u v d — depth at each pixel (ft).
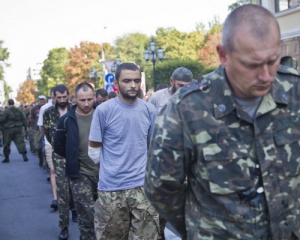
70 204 18.98
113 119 11.64
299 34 42.24
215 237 5.98
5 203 24.43
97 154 11.94
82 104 13.98
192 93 5.97
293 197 5.99
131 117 11.69
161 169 6.13
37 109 37.24
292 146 5.91
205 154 5.83
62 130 14.25
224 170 5.81
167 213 6.62
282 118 5.91
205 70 108.06
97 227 12.00
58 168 17.46
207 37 149.28
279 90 5.93
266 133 5.82
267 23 5.27
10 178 32.81
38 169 36.73
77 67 179.42
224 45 5.54
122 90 11.62
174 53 152.05
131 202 11.61
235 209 5.81
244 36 5.24
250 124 5.80
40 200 24.71
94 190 14.53
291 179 5.94
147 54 68.74
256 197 5.81
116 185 11.57
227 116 5.82
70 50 181.68
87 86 14.20
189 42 153.69
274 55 5.27
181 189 6.42
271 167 5.80
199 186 6.16
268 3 46.03
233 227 5.86
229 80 5.85
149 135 12.00
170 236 16.10
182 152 6.03
